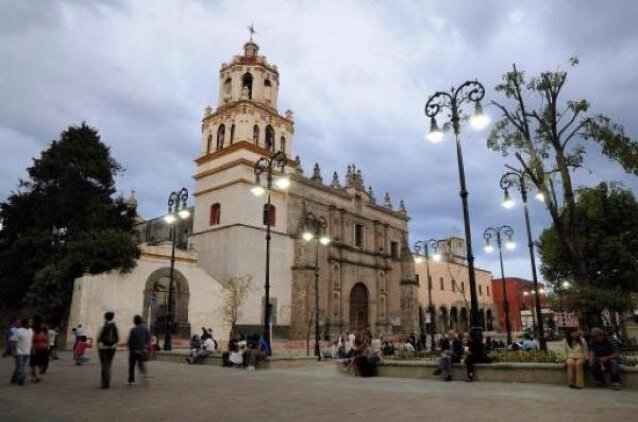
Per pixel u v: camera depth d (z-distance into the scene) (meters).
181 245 47.19
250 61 48.34
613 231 36.16
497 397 10.05
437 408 8.77
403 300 53.22
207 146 47.41
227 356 20.48
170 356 23.78
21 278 34.69
